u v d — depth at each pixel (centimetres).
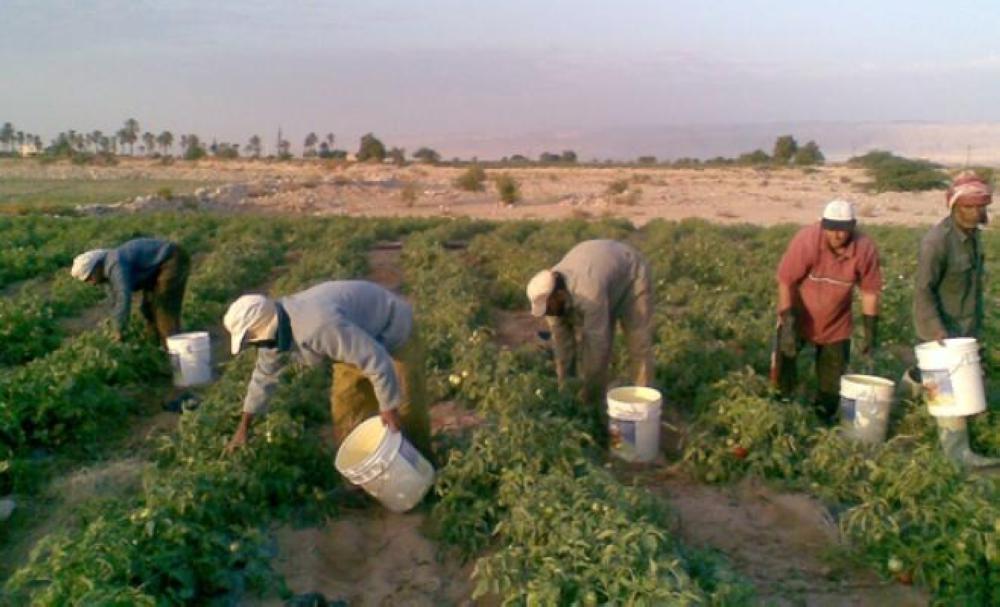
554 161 11219
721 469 717
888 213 4097
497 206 4497
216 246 2336
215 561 549
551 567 488
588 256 773
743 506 679
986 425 779
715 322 1223
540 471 647
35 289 1672
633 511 567
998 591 522
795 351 826
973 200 712
